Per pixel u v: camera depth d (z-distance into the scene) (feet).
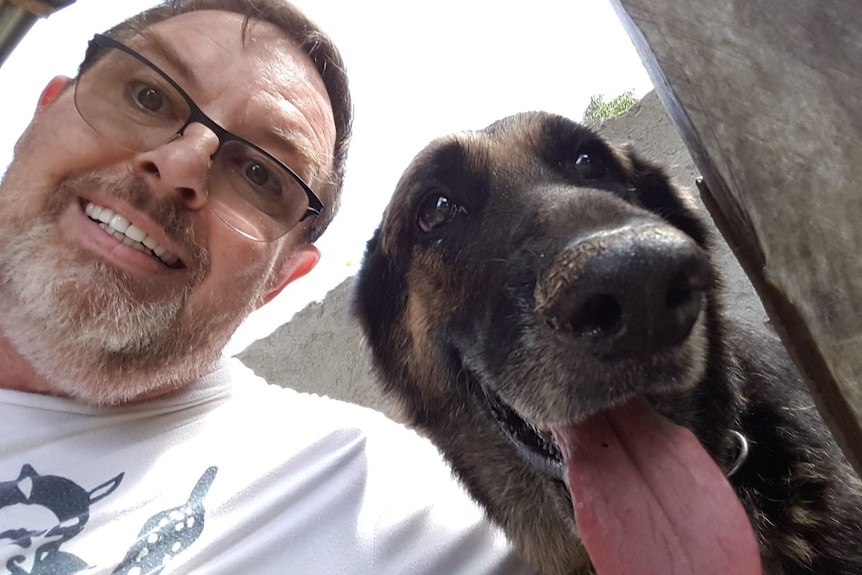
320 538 0.82
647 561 0.65
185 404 0.93
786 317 0.40
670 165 1.36
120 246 0.88
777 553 0.82
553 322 0.66
